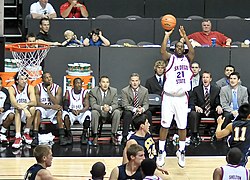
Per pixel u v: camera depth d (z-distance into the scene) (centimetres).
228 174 1285
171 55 1773
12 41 2697
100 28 2453
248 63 2191
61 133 2005
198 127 2045
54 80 2130
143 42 2409
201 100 2067
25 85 1991
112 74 2158
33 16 2441
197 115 2031
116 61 2158
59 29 2411
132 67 2162
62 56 2130
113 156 1897
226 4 2802
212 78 2191
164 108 1789
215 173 1295
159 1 2769
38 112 1981
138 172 1266
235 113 2027
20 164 1792
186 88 1769
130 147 1260
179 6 2780
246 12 2819
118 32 2467
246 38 2550
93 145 1989
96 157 1883
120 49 2156
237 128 1489
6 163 1800
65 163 1812
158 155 1820
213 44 2295
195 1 2784
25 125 2005
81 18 2450
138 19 2473
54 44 2166
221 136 1522
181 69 1766
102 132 2119
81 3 2681
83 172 1734
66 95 2031
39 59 2044
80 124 2100
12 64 2019
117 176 1266
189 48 1780
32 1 2653
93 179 1247
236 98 2061
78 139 2058
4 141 1989
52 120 2017
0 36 1777
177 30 2497
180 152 1798
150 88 2084
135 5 2759
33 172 1281
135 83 2014
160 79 2084
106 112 2011
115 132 2014
